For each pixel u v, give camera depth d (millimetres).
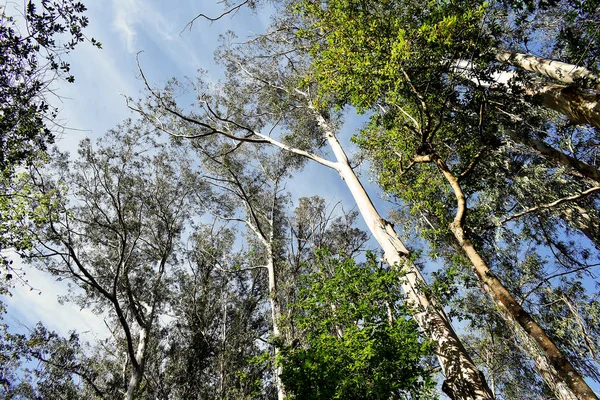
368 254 7121
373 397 5008
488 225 9875
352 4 8336
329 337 5852
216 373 15266
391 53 7184
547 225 9727
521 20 7285
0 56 6164
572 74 7266
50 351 12984
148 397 14719
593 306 8328
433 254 10461
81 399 14609
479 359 9719
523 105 7629
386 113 9172
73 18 6613
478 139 7965
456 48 7211
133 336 17109
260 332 18094
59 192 11023
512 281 9672
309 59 16078
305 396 5273
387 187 11141
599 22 6430
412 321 5941
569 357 8141
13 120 6555
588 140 8648
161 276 15773
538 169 8383
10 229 8555
